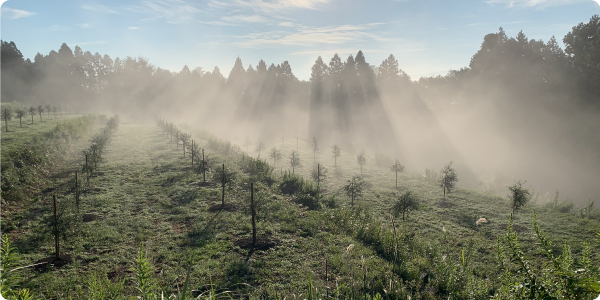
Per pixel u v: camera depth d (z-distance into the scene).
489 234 13.79
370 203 18.27
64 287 8.18
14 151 19.58
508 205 18.23
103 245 10.96
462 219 15.76
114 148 30.38
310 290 4.99
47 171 20.09
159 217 14.10
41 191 16.73
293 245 11.70
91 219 13.23
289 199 18.06
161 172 22.16
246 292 8.49
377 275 9.33
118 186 18.27
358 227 13.55
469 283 8.12
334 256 10.62
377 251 11.61
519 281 4.50
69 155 25.80
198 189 18.42
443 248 11.67
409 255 10.93
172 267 9.60
